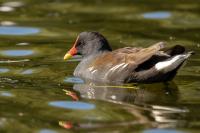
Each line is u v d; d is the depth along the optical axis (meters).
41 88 15.59
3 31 22.34
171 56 15.39
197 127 12.54
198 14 24.84
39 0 27.41
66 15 24.81
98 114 13.51
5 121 13.14
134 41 21.02
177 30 22.58
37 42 20.92
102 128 12.62
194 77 16.48
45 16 24.59
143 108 13.88
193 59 18.34
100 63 16.38
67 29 22.67
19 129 12.68
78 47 17.58
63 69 17.52
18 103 14.36
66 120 13.18
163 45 15.13
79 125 12.84
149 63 15.64
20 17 24.39
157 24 23.52
